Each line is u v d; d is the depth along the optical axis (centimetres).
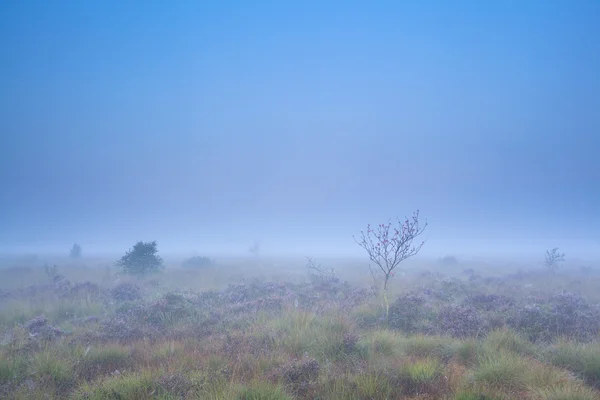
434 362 903
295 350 1025
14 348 1039
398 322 1326
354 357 955
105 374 899
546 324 1249
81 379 880
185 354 984
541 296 1798
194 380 799
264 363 917
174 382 792
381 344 1043
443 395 769
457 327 1215
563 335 1139
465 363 966
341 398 739
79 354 999
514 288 2145
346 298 1767
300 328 1185
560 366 937
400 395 775
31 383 827
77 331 1262
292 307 1502
